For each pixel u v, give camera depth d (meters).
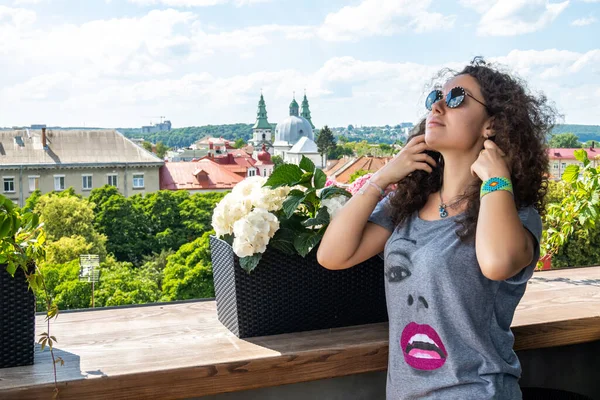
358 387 1.41
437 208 1.10
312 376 1.18
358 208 1.14
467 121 1.05
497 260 0.94
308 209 1.32
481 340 1.00
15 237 1.11
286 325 1.30
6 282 1.07
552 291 1.73
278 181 1.29
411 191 1.13
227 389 1.12
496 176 1.00
